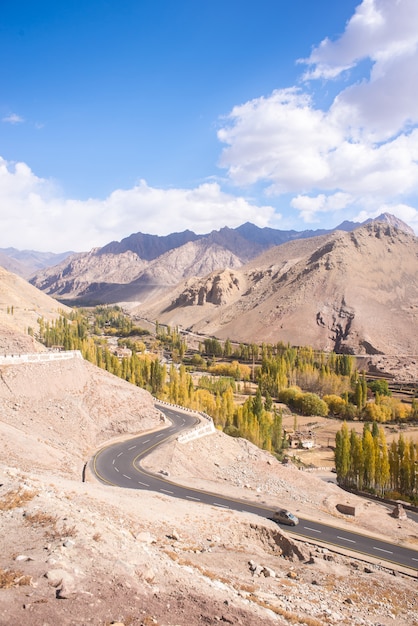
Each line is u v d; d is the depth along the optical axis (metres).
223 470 68.44
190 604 17.47
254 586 25.34
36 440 52.16
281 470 75.12
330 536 45.66
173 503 39.56
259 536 38.28
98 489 36.59
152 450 66.50
